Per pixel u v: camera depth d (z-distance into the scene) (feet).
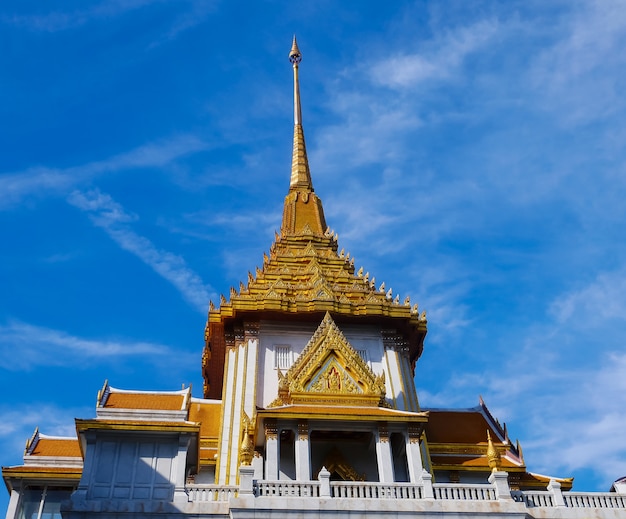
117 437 104.42
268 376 142.10
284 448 125.90
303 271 164.96
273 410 117.50
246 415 128.47
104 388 124.36
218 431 143.13
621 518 102.53
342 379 129.29
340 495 100.78
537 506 103.14
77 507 95.50
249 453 102.78
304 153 211.82
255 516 94.94
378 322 151.94
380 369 146.72
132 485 99.96
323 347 131.95
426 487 101.14
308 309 147.95
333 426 118.42
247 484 97.91
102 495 98.58
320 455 126.93
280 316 148.66
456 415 154.92
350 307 149.69
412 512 97.71
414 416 119.34
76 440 134.62
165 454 103.71
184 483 100.73
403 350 153.69
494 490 102.89
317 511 96.17
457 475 135.64
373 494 100.27
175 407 120.98
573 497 104.88
